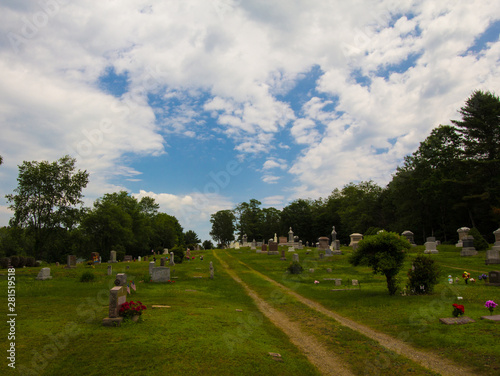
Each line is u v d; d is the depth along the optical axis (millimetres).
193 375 8305
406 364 9516
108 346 9688
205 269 36312
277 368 9188
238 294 22531
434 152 61406
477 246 40062
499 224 52469
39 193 47781
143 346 9742
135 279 26797
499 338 10336
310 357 10547
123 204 85812
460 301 16406
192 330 11664
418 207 65875
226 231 119938
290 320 15359
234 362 9211
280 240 74812
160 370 8422
